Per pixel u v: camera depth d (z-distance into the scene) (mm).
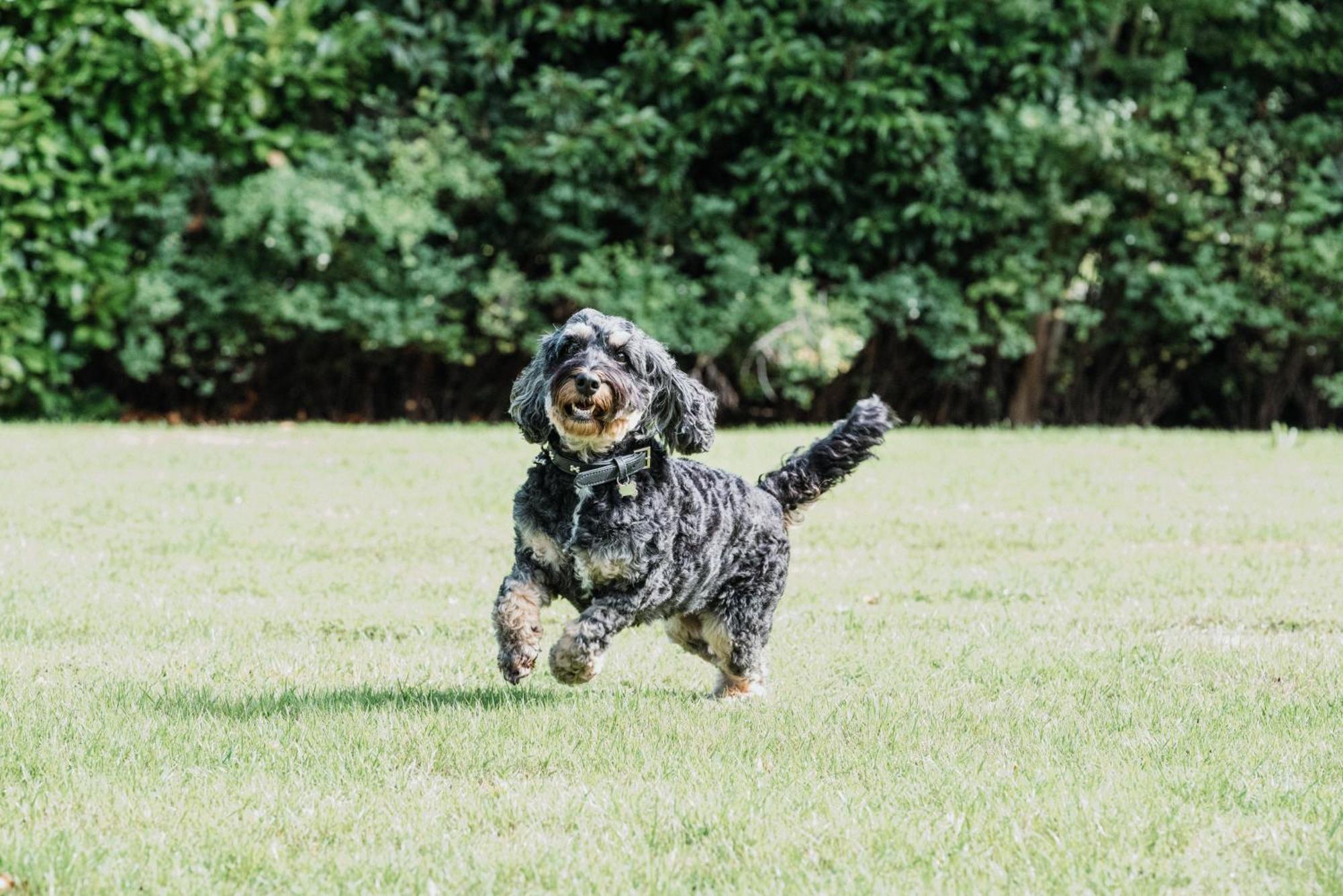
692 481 5746
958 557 9445
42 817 4219
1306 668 6402
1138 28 18281
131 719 5270
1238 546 10000
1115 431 17656
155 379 17359
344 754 4879
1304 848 4051
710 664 6281
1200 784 4621
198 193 16641
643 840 4090
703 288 17812
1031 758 4969
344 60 16688
